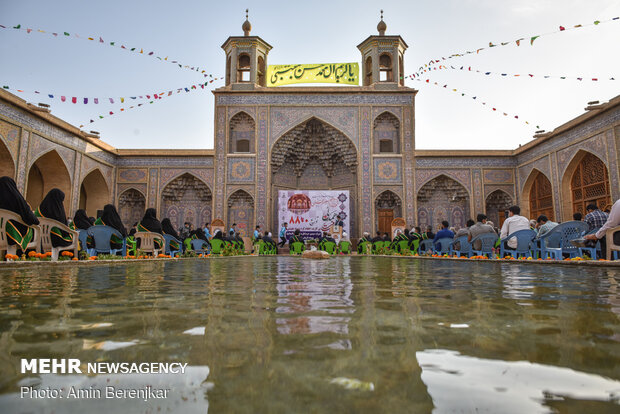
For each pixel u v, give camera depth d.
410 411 0.40
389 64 14.03
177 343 0.71
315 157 14.81
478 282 2.02
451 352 0.65
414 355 0.63
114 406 0.42
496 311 1.08
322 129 14.05
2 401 0.43
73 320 0.93
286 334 0.79
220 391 0.47
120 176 13.84
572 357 0.62
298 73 13.48
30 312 1.05
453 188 13.97
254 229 12.70
